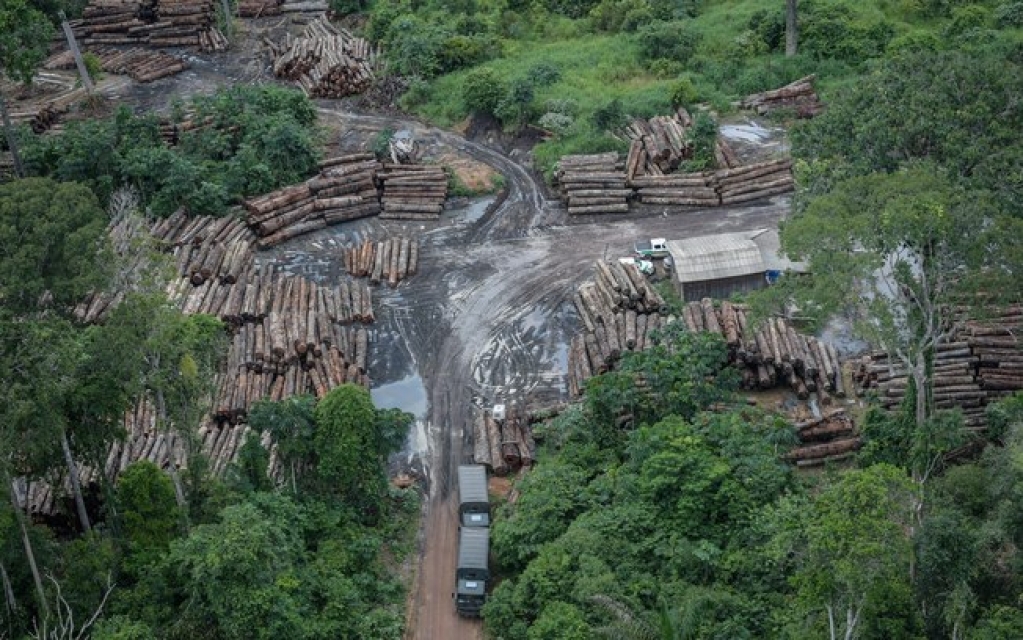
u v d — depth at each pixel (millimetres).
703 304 74375
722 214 87625
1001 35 104688
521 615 55438
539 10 120500
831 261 53750
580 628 51438
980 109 62812
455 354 75625
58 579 54156
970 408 64562
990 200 54688
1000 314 63938
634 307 75688
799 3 113562
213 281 81562
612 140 95250
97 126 92000
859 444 63406
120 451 64438
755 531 54656
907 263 54031
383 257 84500
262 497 58438
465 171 95812
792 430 62219
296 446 60781
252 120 97500
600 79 107375
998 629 44625
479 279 82688
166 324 53094
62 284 51375
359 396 60938
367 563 59812
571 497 60875
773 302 59719
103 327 52469
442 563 61000
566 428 66000
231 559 51531
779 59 107062
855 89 71062
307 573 56688
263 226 87812
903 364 66875
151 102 109375
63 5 108938
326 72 108438
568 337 76312
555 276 82250
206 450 65812
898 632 46094
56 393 49219
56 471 58250
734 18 115500
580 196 89250
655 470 58188
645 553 56844
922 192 53406
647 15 115875
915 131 62625
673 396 63594
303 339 73625
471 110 102688
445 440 68812
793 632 48344
